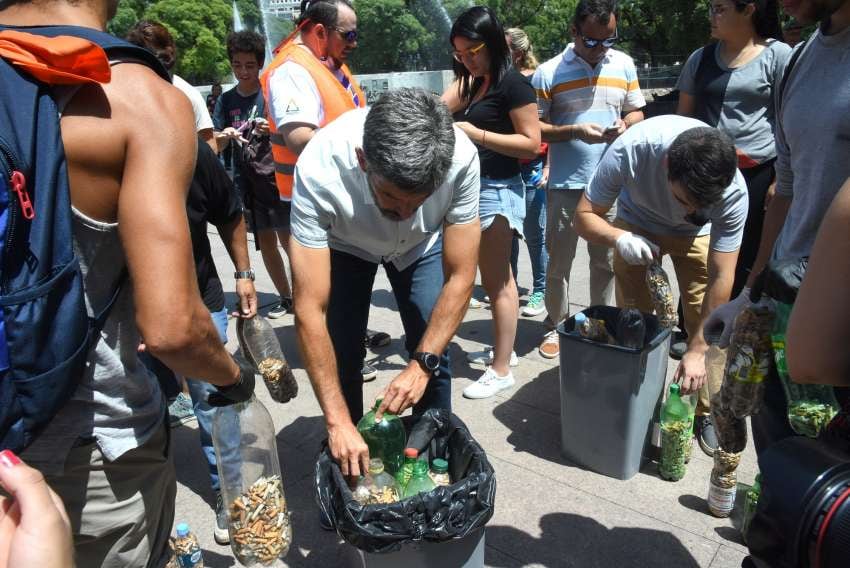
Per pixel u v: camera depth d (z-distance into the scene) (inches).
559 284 148.2
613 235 105.1
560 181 143.5
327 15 119.7
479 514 69.5
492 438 119.3
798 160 68.4
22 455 45.4
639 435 103.6
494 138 122.3
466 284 80.0
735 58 136.9
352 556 78.8
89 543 51.8
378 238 82.4
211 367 49.2
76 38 40.8
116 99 42.9
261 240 173.0
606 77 146.3
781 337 59.9
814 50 66.5
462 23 122.1
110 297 46.9
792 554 35.8
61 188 40.2
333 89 120.4
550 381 140.0
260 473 70.5
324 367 75.9
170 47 132.1
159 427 53.9
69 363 41.1
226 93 189.0
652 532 93.5
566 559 89.2
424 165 60.6
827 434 44.3
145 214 42.9
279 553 67.1
